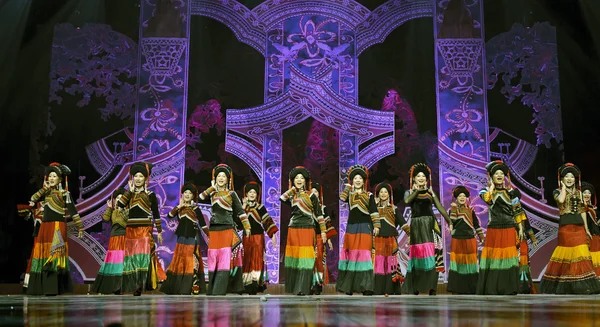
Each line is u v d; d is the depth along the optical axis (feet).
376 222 18.44
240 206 18.60
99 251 23.95
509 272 18.39
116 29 25.76
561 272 19.26
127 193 19.80
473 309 9.04
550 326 5.90
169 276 20.84
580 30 26.25
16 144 24.26
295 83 25.88
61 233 18.84
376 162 25.35
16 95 24.56
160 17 26.03
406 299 13.84
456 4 26.48
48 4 25.50
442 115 25.64
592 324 6.14
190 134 25.26
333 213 24.93
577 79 25.95
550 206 24.93
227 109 25.54
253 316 7.48
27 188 24.06
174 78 25.58
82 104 24.99
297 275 17.97
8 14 24.80
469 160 25.25
